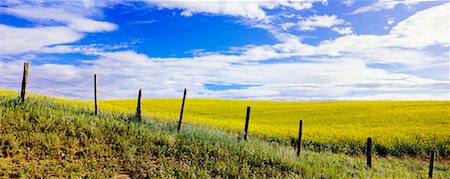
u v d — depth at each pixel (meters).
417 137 31.23
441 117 44.16
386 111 51.84
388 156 27.53
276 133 31.55
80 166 12.80
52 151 13.76
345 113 51.41
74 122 17.25
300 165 16.17
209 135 19.70
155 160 15.12
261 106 61.81
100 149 15.05
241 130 30.94
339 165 18.17
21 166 12.12
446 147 29.41
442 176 20.73
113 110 27.36
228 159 15.69
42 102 20.17
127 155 14.62
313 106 61.97
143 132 18.22
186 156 15.62
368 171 17.42
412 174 19.36
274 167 15.46
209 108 55.12
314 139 29.69
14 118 16.25
